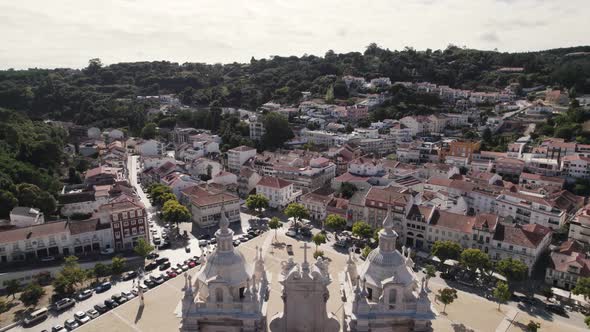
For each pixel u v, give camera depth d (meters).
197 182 199.12
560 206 157.38
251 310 58.19
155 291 117.25
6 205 152.75
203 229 163.25
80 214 166.25
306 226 163.38
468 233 135.50
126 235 145.75
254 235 157.50
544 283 122.19
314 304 61.16
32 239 131.75
